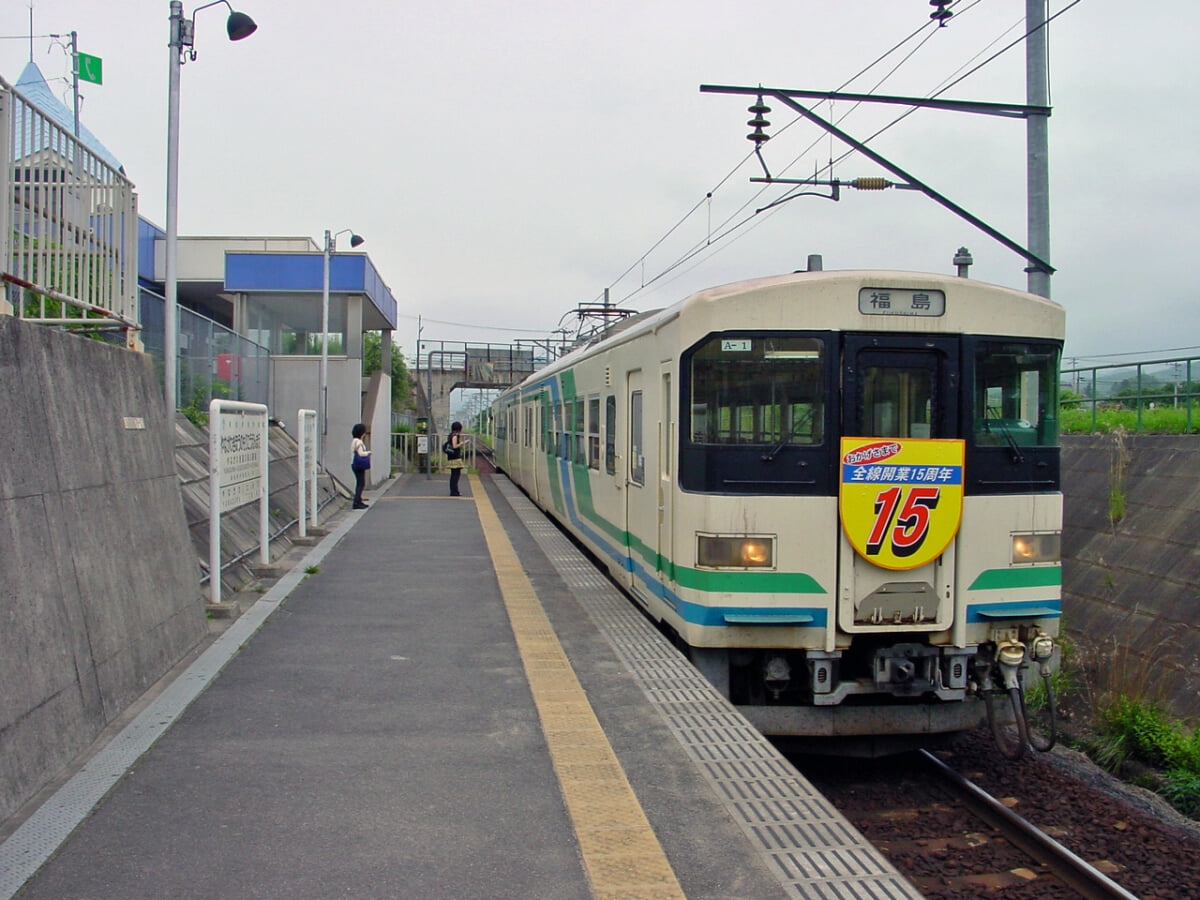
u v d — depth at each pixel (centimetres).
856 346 627
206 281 2573
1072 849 589
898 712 660
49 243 607
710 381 634
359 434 1862
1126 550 1169
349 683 634
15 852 380
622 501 911
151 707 565
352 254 2283
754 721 641
